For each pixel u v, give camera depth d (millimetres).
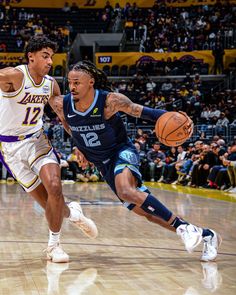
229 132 15039
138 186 3818
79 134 3748
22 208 7449
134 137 16281
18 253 3971
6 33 23500
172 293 2775
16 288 2893
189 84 19547
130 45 22609
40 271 3352
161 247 4238
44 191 3930
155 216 3799
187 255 3906
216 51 19984
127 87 19641
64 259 3627
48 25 23891
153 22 23688
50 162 3730
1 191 10852
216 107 17406
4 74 3465
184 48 21734
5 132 3773
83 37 23391
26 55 3617
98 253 3982
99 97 3611
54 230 3703
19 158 3822
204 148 11945
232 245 4348
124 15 24359
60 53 20969
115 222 5883
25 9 25047
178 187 12297
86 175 14344
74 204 4137
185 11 24203
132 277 3184
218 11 23562
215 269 3420
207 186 11766
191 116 17172
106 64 21203
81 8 25453
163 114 3557
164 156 14500
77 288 2893
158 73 20688
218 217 6398
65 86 18938
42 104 3756
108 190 11141
